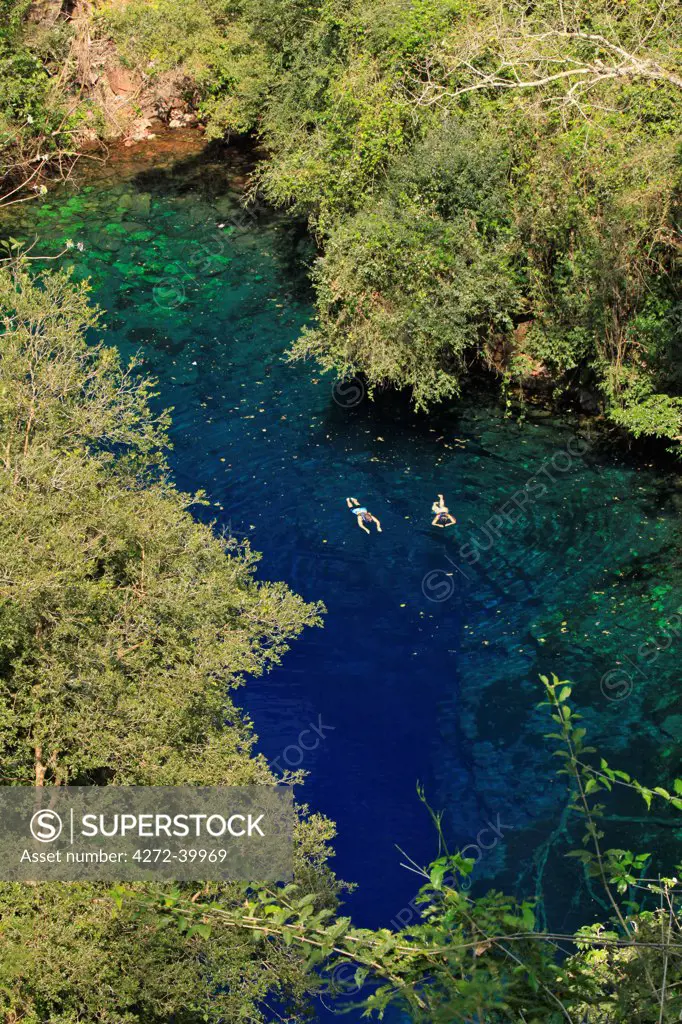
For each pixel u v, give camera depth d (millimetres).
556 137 19266
